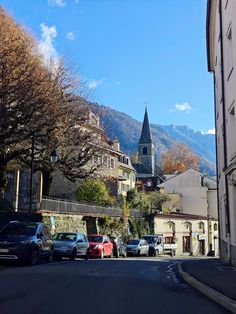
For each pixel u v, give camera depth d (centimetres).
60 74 3191
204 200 7500
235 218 2048
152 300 1103
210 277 1555
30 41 2977
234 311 948
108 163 5847
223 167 2348
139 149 12294
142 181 8888
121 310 946
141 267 2180
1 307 942
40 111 2844
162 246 5031
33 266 2036
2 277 1516
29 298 1066
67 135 3297
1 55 2662
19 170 3688
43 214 3212
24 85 2702
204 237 6844
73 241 2755
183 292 1283
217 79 2788
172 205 7269
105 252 3350
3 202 3108
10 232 2144
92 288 1282
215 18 2739
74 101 3325
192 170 7688
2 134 2714
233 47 1942
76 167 3556
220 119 2614
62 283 1375
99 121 3872
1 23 2806
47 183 3734
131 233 5125
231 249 2153
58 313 888
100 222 4375
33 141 2789
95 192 4644
